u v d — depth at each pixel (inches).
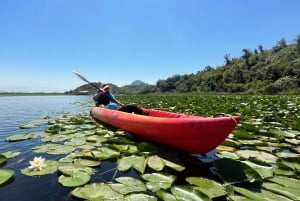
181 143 132.6
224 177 94.0
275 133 168.6
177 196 79.4
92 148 143.9
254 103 438.9
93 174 104.7
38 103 741.3
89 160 119.3
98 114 252.7
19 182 99.3
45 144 157.3
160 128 140.3
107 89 300.4
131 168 111.0
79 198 84.0
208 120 118.5
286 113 272.7
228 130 114.1
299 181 92.1
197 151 128.5
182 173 108.3
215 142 119.2
